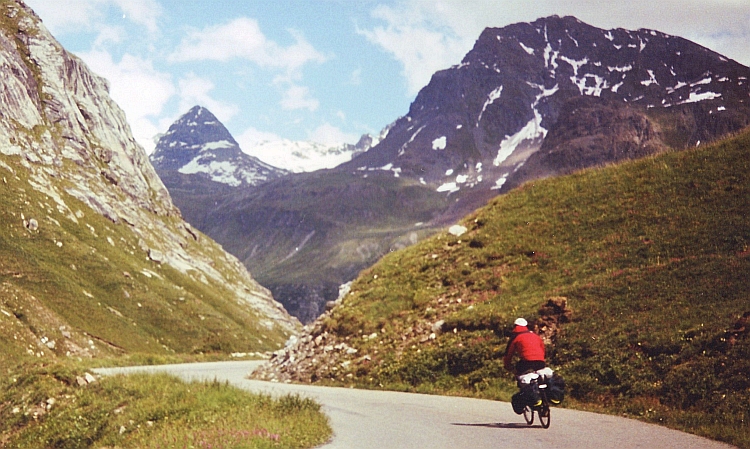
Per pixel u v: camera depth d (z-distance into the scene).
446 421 16.45
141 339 103.12
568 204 34.56
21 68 157.62
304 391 24.78
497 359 23.75
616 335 21.28
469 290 29.97
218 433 14.35
